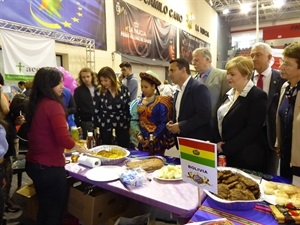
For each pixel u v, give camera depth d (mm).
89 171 1553
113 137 2207
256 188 1122
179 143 1056
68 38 4453
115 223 1643
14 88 3459
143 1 6977
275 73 1940
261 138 1583
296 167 1288
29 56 3629
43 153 1439
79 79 3365
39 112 1412
